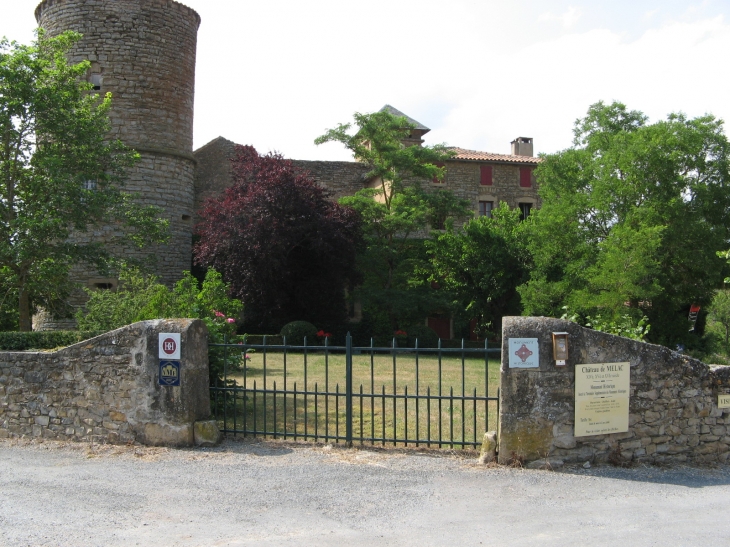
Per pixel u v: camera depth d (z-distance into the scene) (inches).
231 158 1117.7
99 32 898.1
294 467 269.7
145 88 918.4
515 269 917.8
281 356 750.5
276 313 941.8
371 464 273.3
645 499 233.8
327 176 1219.2
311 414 385.7
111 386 313.9
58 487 246.2
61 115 639.1
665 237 713.0
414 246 1050.7
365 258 976.9
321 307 981.2
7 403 332.5
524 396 269.9
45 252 631.8
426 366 669.3
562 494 237.5
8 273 666.8
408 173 1078.4
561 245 783.1
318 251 898.7
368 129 970.1
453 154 1013.8
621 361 276.7
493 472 262.4
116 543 191.6
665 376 281.6
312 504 225.1
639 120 863.1
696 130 757.3
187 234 986.7
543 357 269.9
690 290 770.2
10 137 629.9
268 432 314.7
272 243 846.5
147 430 306.2
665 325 778.2
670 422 281.9
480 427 351.6
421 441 291.9
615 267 657.6
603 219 768.9
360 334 1000.9
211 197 1062.4
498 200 1233.4
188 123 979.9
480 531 201.8
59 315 782.5
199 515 215.0
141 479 255.1
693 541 194.5
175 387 303.1
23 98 622.5
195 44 1001.5
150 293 490.0
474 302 933.2
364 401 436.1
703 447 284.5
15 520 210.4
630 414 278.7
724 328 1293.1
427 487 243.8
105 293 544.1
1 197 639.8
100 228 888.3
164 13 937.5
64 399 322.3
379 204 972.6
